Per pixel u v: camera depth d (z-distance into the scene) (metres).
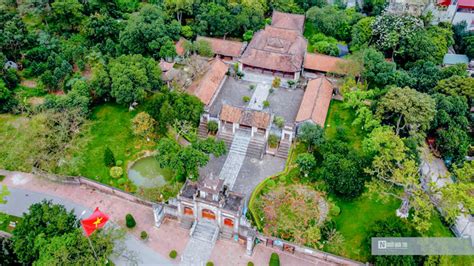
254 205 71.50
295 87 99.19
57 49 106.19
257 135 84.00
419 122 77.75
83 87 89.25
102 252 59.56
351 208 71.69
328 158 71.94
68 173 77.62
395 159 68.81
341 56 109.50
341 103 94.31
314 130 77.94
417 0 117.25
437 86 90.88
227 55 108.31
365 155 75.06
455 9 118.81
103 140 85.00
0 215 70.69
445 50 108.00
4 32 102.31
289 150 82.00
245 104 93.00
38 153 77.31
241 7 118.06
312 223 68.44
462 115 86.12
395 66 95.88
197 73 98.69
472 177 74.00
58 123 81.31
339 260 64.75
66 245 57.59
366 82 97.06
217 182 65.56
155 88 93.75
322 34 115.06
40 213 62.69
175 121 80.81
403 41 103.81
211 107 90.69
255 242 67.88
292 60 99.88
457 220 71.50
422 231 67.75
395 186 74.56
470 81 89.31
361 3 133.50
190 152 69.38
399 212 69.62
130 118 90.19
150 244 67.50
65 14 111.69
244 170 78.88
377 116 81.06
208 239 68.00
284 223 68.38
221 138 84.12
